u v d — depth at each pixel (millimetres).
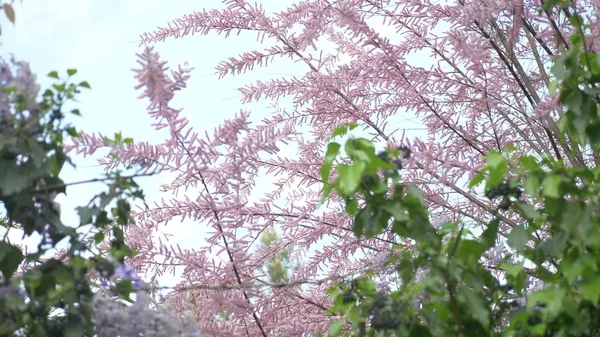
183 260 4262
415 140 4199
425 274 3914
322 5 4797
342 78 4910
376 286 3988
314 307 4715
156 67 3637
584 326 3432
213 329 4121
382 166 3527
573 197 4148
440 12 4934
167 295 4285
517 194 3672
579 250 3600
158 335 3549
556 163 3852
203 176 4059
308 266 4770
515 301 3779
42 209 3533
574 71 3691
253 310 4312
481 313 3447
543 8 4203
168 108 3742
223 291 4148
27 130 3410
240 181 4055
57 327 3486
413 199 3604
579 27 3963
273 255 4723
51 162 3566
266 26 4949
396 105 5008
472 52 4504
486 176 4137
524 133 5195
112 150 3859
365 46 4926
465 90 4934
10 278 3482
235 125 3885
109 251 3691
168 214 4398
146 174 3578
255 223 4695
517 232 3701
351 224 4824
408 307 3557
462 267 3555
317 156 4973
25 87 3406
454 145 5035
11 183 3363
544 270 3758
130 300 3729
